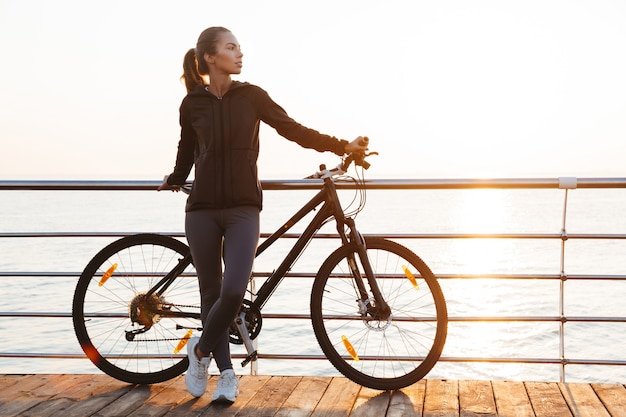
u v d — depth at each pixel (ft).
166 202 389.80
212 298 9.89
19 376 11.16
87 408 9.55
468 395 9.82
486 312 79.71
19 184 11.44
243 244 9.45
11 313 10.99
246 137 9.46
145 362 11.56
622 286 96.84
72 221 257.96
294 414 9.14
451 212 300.81
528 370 57.26
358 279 10.18
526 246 155.84
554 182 10.71
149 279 10.87
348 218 10.19
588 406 9.27
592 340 63.41
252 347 9.98
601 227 210.38
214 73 9.57
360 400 9.69
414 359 10.15
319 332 10.18
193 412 9.32
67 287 71.20
